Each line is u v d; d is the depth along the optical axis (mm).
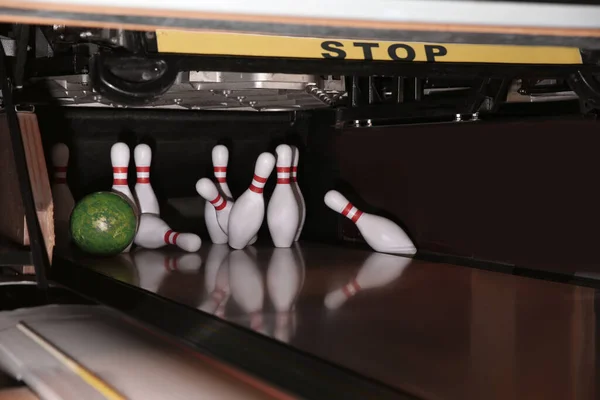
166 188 2742
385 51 1425
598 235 1888
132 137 2656
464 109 2193
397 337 1332
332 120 2695
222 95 2195
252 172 2861
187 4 962
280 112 2850
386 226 2436
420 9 1023
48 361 1477
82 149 2582
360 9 1006
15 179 1961
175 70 1281
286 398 1199
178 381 1336
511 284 1875
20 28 1960
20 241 1950
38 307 1864
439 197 2340
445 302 1655
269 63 1343
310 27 1033
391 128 2480
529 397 1033
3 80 1836
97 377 1359
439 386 1072
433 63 1438
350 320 1459
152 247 2504
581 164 1917
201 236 2807
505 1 1038
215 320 1443
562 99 2336
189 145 2750
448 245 2326
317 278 1954
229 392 1279
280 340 1287
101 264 2152
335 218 2729
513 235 2117
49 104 2355
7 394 1369
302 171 2846
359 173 2619
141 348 1522
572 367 1170
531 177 2053
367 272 2053
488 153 2172
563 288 1819
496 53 1476
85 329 1667
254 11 986
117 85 1248
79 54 1958
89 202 2215
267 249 2521
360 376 1087
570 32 1072
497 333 1375
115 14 954
